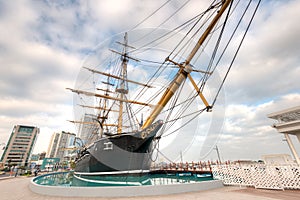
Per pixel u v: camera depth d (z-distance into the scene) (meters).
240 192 7.16
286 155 10.34
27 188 9.59
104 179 12.89
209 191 7.60
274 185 7.66
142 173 12.23
